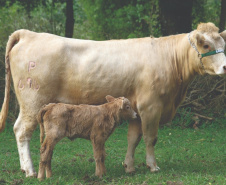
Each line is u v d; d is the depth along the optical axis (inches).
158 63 245.6
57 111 228.7
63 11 578.6
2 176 247.9
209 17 619.8
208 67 238.5
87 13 740.7
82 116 231.8
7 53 256.7
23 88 247.0
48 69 242.8
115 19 658.8
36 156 308.7
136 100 246.2
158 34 498.9
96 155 235.5
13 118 429.7
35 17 576.4
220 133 390.6
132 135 255.8
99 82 243.0
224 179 228.5
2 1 537.0
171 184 220.5
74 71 243.8
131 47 249.3
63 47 244.7
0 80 449.4
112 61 244.2
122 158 302.4
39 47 246.4
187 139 370.6
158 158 302.4
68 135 233.1
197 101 434.9
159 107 244.7
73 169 264.2
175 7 481.7
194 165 275.1
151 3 553.9
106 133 235.9
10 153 319.9
